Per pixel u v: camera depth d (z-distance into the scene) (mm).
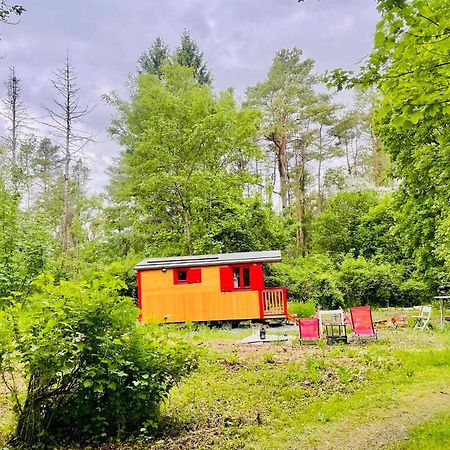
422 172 9602
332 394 8430
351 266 27094
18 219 15086
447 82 5160
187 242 28141
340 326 14867
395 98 5465
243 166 38156
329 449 5969
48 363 5496
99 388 5566
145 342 6176
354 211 32906
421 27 4672
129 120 33156
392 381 9133
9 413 6723
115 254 28828
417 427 6504
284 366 10383
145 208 28891
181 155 29094
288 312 20609
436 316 20703
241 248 28156
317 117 39656
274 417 7191
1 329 5410
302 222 41344
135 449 5773
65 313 5637
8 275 12531
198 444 6020
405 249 20469
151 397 6145
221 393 8312
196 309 19688
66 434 5926
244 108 36750
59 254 23797
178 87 34781
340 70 5504
